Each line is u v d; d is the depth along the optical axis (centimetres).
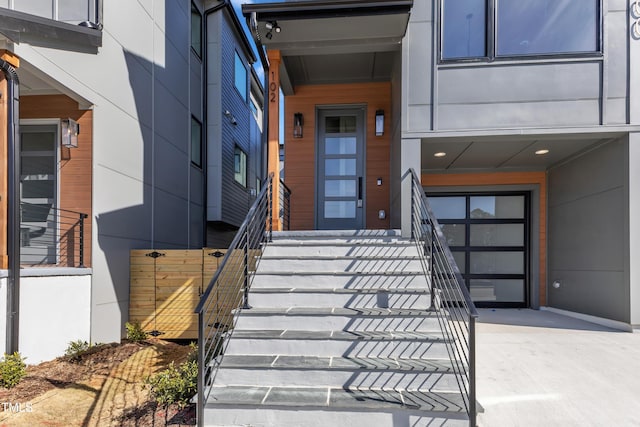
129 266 554
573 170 582
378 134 664
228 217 967
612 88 468
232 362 288
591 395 278
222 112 919
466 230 698
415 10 491
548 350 374
